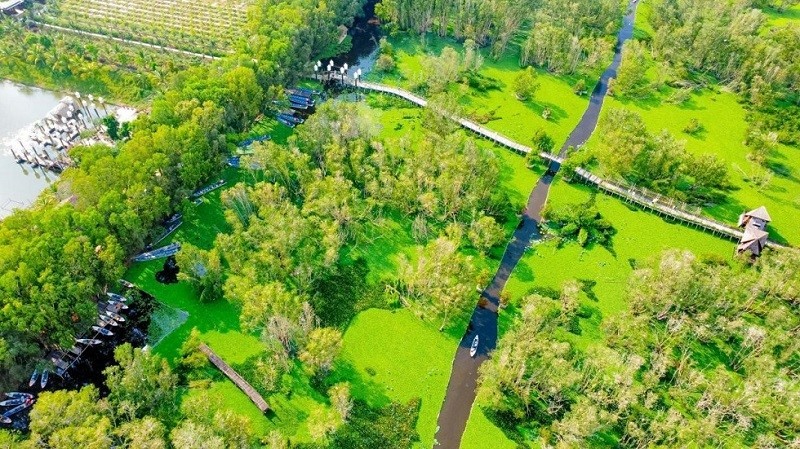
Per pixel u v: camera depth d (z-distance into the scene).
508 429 103.56
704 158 149.38
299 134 154.50
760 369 105.50
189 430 87.31
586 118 184.12
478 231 133.62
